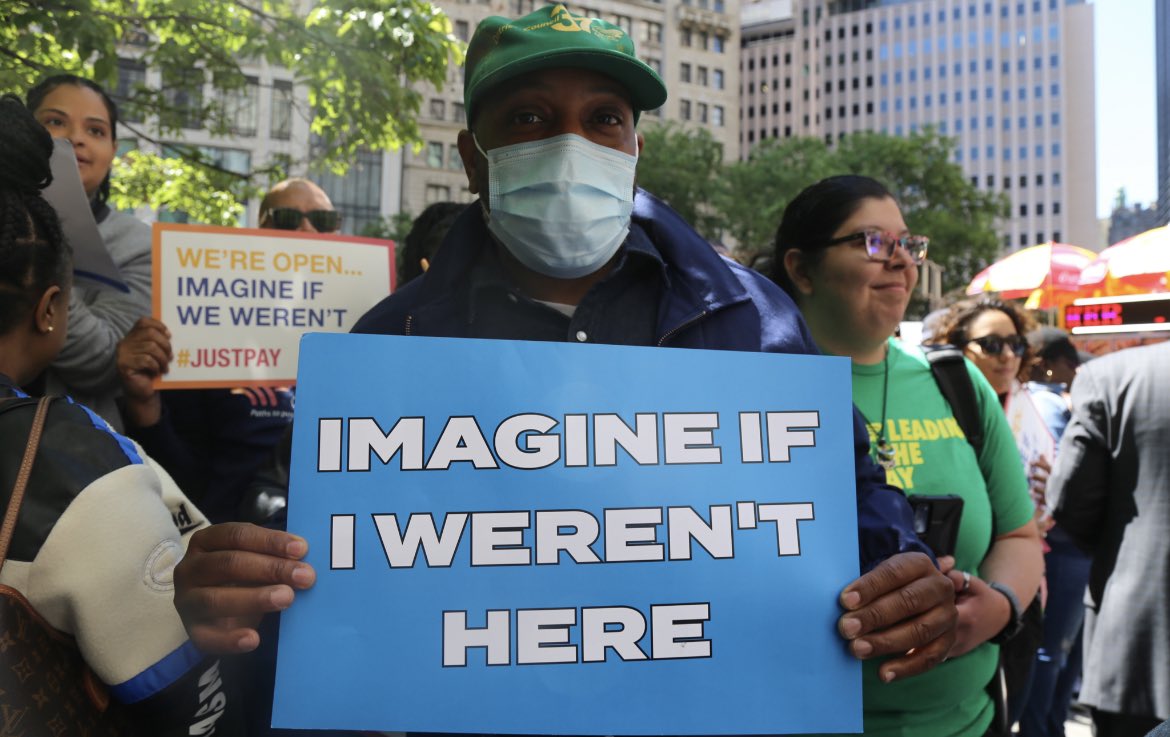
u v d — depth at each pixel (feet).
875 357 7.21
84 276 7.91
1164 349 9.15
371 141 22.48
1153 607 8.89
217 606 3.92
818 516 4.41
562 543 4.24
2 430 4.14
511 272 5.46
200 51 21.63
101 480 4.14
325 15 19.42
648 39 225.56
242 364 9.72
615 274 5.12
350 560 4.13
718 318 4.98
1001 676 6.95
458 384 4.31
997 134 428.97
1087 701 9.39
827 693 4.26
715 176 151.94
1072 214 431.43
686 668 4.21
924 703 6.08
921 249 6.95
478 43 5.05
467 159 5.53
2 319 4.71
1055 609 14.49
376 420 4.25
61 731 4.02
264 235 9.88
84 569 3.99
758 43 453.99
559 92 4.93
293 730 4.66
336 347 4.28
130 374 8.77
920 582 4.30
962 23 428.97
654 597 4.24
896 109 435.94
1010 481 7.16
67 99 9.66
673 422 4.39
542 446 4.30
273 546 3.96
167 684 4.19
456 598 4.15
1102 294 13.80
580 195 4.91
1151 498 9.00
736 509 4.35
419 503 4.20
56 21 16.16
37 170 4.91
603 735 4.12
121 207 28.66
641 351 4.43
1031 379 19.19
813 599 4.32
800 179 138.62
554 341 4.85
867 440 5.20
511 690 4.11
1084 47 430.61
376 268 10.39
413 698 4.06
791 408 4.49
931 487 6.68
